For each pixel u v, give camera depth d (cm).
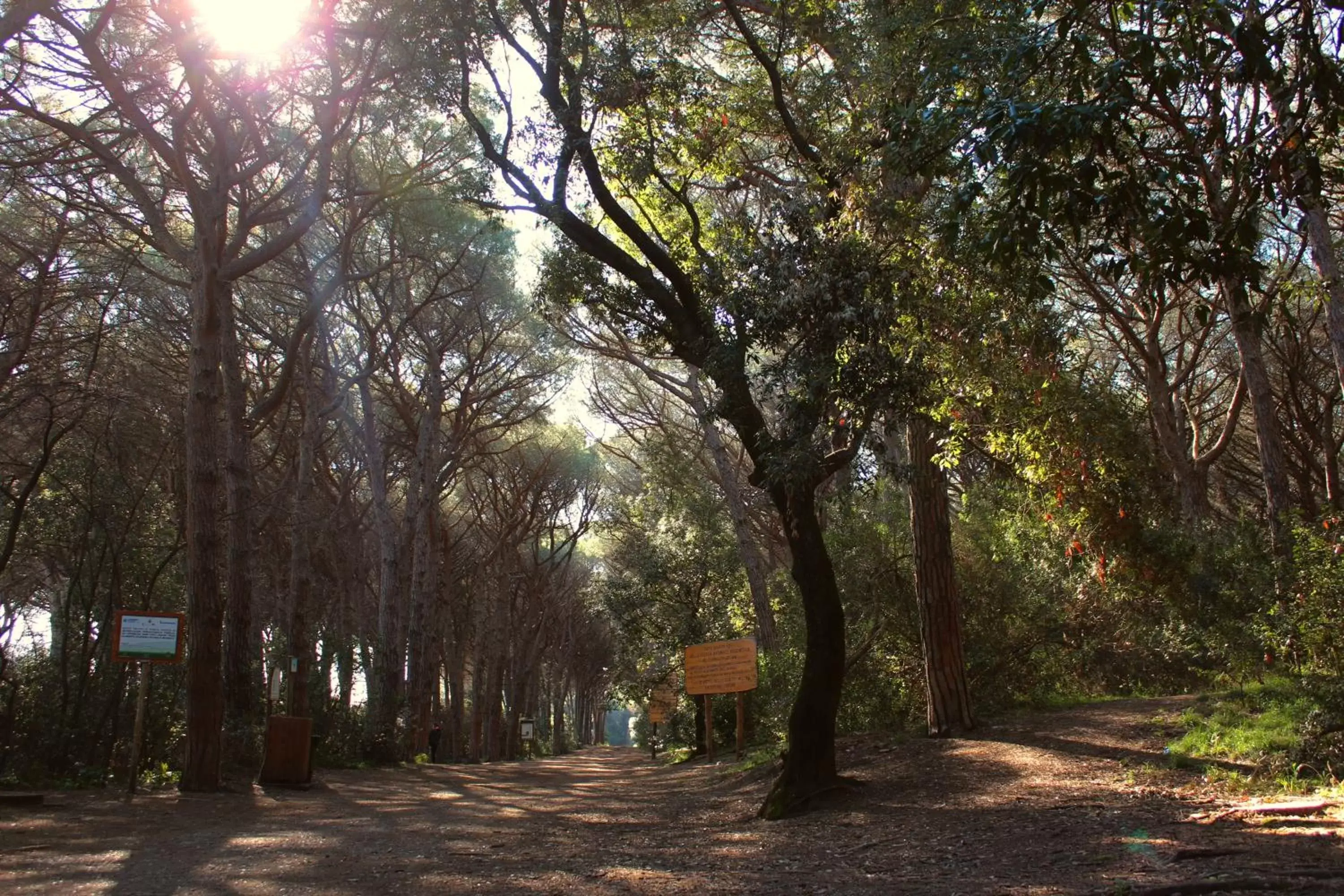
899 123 720
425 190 2134
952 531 1698
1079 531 1205
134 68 1482
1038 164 557
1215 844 648
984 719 1444
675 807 1325
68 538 2067
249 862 814
